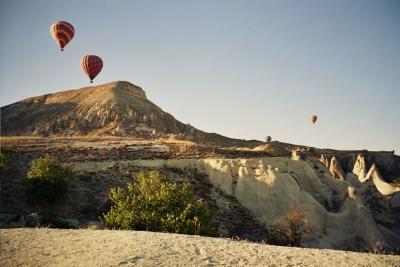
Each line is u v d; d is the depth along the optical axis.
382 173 122.44
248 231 39.00
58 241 11.46
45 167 38.91
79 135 120.81
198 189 45.97
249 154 69.56
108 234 12.59
